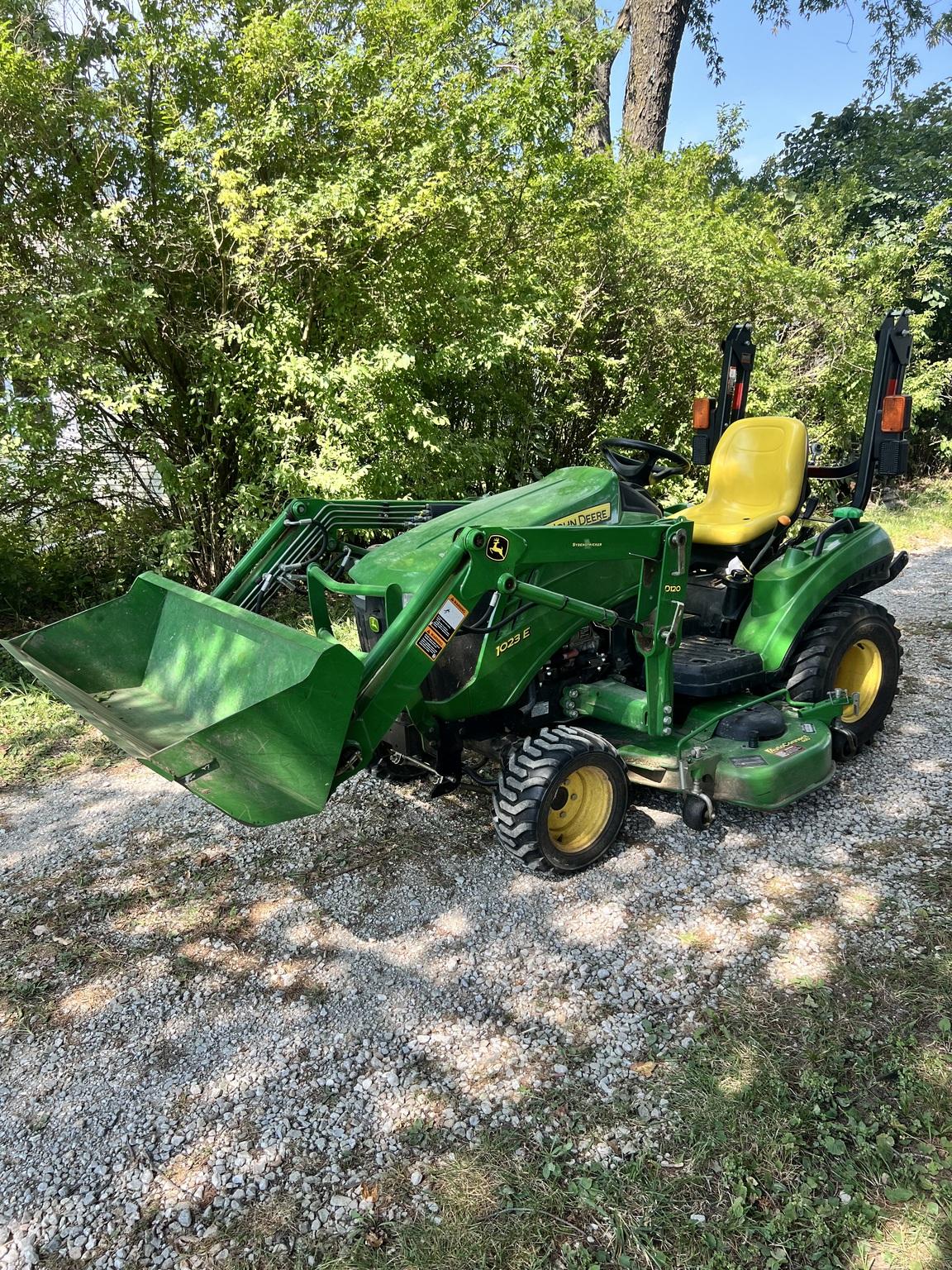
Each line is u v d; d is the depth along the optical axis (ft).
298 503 12.19
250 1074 8.10
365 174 17.93
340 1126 7.50
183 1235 6.63
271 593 12.13
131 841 12.25
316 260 18.83
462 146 20.17
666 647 10.90
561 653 11.75
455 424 24.95
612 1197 6.75
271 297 18.98
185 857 11.75
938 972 8.98
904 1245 6.31
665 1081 7.79
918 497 36.63
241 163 18.47
